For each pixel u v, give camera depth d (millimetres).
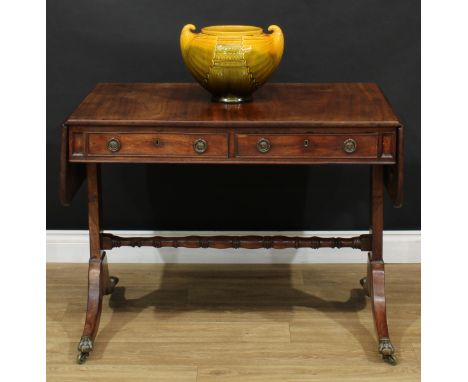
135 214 4355
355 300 4012
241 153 3389
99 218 3738
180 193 4324
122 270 4320
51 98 4203
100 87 3857
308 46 4152
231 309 3930
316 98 3688
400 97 4215
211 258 4398
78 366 3484
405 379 3391
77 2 4098
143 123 3355
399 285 4160
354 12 4113
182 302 3992
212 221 4363
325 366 3477
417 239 4371
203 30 3609
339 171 4289
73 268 4348
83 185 4320
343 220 4355
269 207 4340
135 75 4195
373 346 3623
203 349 3596
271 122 3346
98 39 4145
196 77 3588
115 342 3650
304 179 4297
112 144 3389
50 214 4363
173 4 4105
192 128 3365
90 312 3619
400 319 3834
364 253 4391
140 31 4137
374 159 3379
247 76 3512
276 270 4324
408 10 4109
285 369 3451
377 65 4176
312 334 3713
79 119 3365
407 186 4320
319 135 3363
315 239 3758
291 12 4113
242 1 4102
